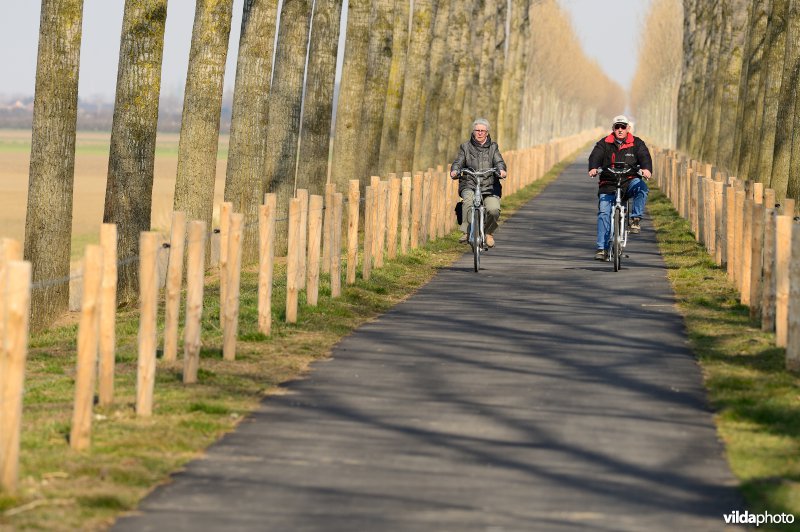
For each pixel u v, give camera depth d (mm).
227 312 35781
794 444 25609
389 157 91125
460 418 28141
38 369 36406
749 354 36406
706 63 165375
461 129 136500
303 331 41281
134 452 24625
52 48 52031
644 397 30609
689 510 20875
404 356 36656
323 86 73938
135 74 54594
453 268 61750
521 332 41188
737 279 50906
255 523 20047
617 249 59094
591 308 46938
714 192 63344
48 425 27219
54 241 52625
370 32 82125
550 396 30688
